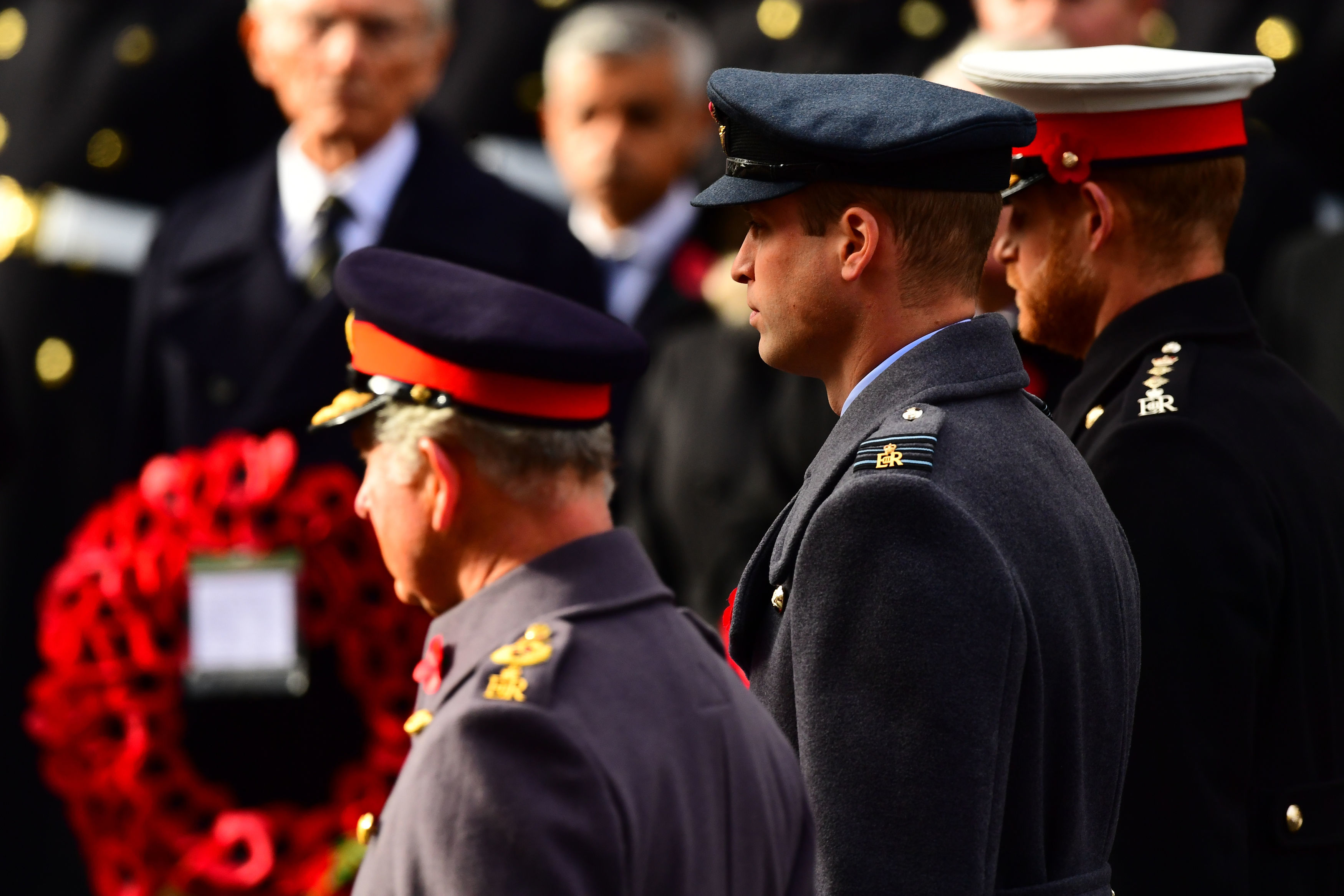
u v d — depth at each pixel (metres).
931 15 21.95
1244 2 21.25
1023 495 7.24
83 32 19.47
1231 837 8.09
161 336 15.23
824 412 14.70
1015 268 9.24
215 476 11.80
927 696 6.85
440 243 14.56
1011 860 7.18
